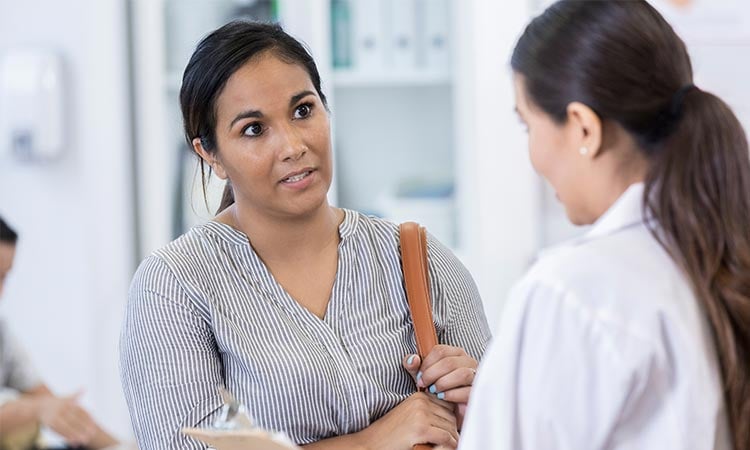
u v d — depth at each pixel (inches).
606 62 54.9
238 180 76.4
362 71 176.9
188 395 74.4
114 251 173.9
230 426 62.7
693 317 54.3
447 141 182.4
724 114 54.6
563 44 56.4
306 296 78.2
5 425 136.3
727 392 54.6
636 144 56.3
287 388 74.0
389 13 176.2
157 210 175.6
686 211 53.9
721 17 163.5
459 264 85.5
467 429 56.8
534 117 58.4
